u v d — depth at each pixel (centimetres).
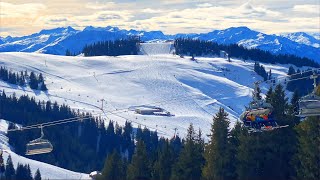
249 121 4447
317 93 5247
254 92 4578
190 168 6241
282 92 5903
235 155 5922
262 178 5772
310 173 5400
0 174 13038
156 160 7000
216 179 5931
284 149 5781
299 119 5816
